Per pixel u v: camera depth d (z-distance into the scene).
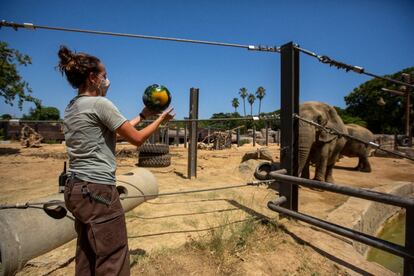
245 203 5.69
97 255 2.09
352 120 45.78
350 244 4.09
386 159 18.09
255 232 4.08
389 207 7.82
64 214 2.60
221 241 3.58
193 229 4.19
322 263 3.46
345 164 15.49
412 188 9.73
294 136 4.95
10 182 7.56
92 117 2.12
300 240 4.01
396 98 43.72
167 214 4.91
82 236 2.34
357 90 50.62
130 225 4.36
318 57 4.61
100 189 2.09
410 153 18.33
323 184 3.71
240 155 16.00
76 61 2.19
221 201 5.82
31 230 3.07
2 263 2.77
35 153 16.02
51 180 7.84
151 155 10.47
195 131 8.58
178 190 6.83
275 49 4.91
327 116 8.36
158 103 2.53
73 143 2.14
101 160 2.14
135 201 5.15
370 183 9.78
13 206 2.74
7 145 22.20
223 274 3.07
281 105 4.91
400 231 7.13
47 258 3.25
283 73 4.87
